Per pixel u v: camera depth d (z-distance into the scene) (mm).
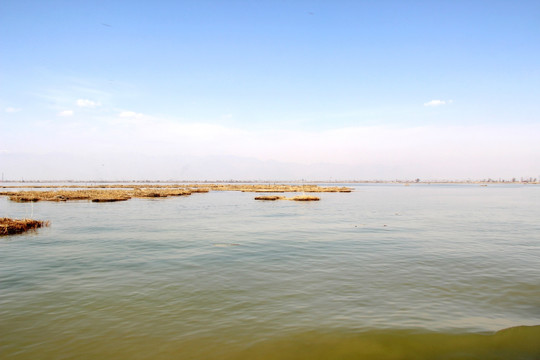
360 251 18516
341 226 29062
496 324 9281
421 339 8438
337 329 8953
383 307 10430
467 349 8008
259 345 8164
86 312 10047
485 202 62969
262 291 11867
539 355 7777
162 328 9031
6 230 24531
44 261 16234
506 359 7625
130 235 23984
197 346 8117
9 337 8547
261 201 64812
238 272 14281
